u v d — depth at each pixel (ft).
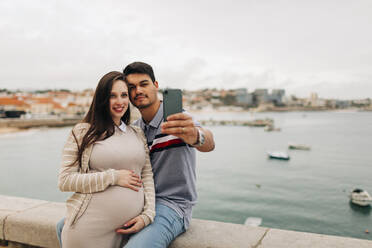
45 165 184.75
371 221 97.96
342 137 345.72
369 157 217.36
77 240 6.17
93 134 6.29
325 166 186.29
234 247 7.42
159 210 7.04
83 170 6.40
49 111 577.84
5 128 423.64
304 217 102.53
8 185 140.67
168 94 6.18
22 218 9.14
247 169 178.91
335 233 90.48
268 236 7.98
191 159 7.50
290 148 263.08
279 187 139.44
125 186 6.42
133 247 6.11
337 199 121.29
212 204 116.06
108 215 6.26
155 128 7.43
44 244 8.87
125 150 6.50
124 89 6.62
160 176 7.42
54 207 10.12
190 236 7.97
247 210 109.81
